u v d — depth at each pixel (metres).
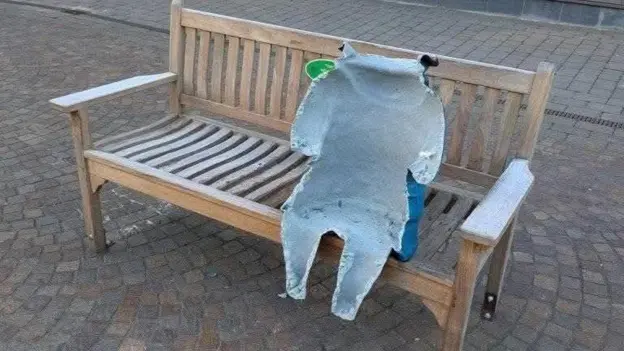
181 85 3.37
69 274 2.98
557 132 4.78
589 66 6.14
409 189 2.27
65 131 4.52
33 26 7.13
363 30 7.22
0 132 4.47
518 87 2.49
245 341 2.62
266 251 3.22
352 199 2.45
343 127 2.42
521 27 7.44
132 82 3.13
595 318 2.83
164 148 3.05
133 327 2.67
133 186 2.83
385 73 2.31
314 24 7.42
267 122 3.17
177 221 3.44
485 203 2.17
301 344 2.62
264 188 2.74
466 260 2.09
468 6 8.14
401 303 2.88
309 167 2.44
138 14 7.62
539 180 4.09
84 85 5.45
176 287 2.93
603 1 7.28
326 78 2.38
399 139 2.35
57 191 3.70
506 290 3.00
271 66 4.39
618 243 3.41
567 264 3.21
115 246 3.21
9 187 3.73
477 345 2.65
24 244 3.20
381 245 2.28
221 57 3.21
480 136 2.65
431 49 6.61
